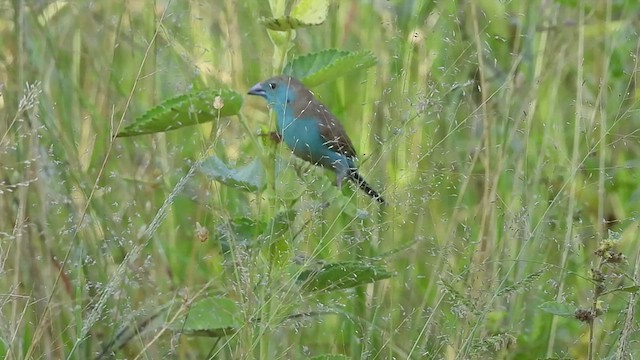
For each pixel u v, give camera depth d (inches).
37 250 328.5
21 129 346.0
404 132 314.8
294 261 277.3
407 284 319.3
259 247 273.9
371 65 278.1
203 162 280.7
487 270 321.1
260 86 319.0
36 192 335.0
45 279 317.1
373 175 336.5
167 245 353.1
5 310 315.0
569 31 395.2
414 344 294.8
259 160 281.4
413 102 322.0
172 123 268.7
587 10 419.5
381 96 357.1
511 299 324.5
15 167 333.1
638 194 367.9
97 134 370.6
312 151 316.5
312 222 288.4
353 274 274.7
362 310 336.5
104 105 381.7
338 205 314.7
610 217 372.5
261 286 270.4
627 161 371.9
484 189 352.8
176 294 312.5
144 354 285.0
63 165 341.4
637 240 334.3
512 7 392.5
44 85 362.0
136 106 379.6
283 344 317.7
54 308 317.1
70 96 375.6
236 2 390.9
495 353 312.8
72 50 394.6
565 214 352.8
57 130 354.0
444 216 342.6
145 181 358.0
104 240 322.7
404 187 320.8
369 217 308.0
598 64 403.9
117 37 383.6
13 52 370.3
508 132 370.3
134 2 399.5
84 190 335.9
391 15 378.3
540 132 384.2
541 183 366.3
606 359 285.0
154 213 354.0
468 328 288.7
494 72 378.9
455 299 291.7
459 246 341.4
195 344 333.1
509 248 322.0
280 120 316.2
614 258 259.1
